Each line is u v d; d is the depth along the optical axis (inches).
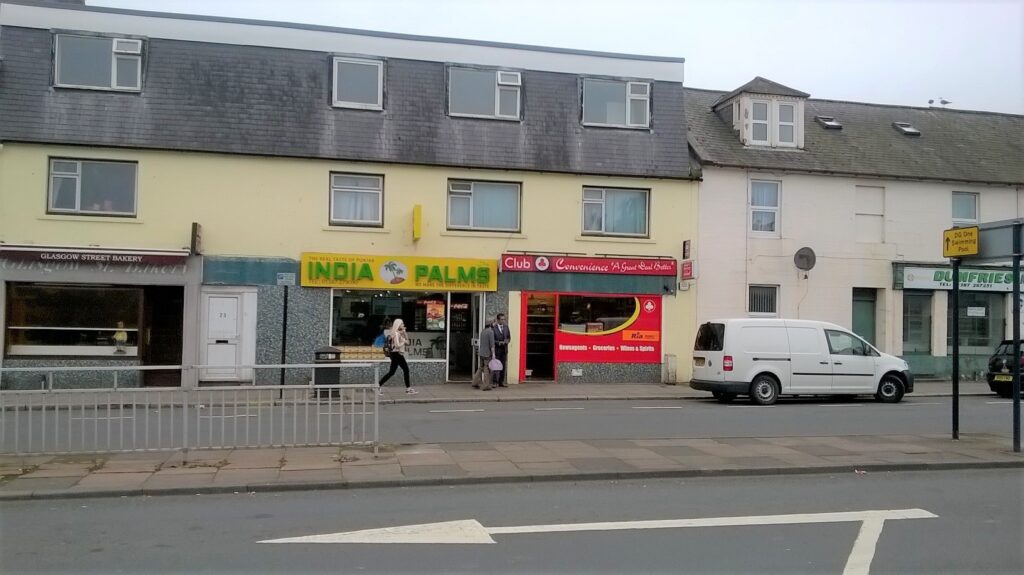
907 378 713.0
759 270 861.2
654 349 826.8
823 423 531.5
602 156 828.0
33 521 283.1
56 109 724.0
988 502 314.3
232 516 289.9
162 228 737.0
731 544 255.6
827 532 270.1
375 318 781.3
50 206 722.2
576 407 642.8
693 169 842.8
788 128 911.7
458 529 271.1
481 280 792.9
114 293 733.3
